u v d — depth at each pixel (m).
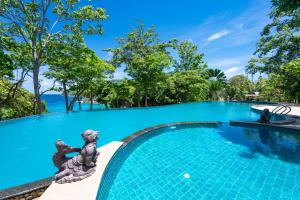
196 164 4.65
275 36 13.00
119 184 3.69
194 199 3.17
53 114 12.05
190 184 3.67
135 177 3.98
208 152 5.53
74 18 13.85
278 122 8.19
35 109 15.74
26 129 8.74
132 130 8.71
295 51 12.53
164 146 6.10
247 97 32.09
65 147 3.02
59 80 15.66
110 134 8.01
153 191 3.44
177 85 25.25
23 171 4.45
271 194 3.31
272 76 18.84
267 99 27.28
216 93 29.33
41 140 7.07
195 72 26.09
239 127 8.76
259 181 3.77
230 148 5.89
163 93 25.12
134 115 13.07
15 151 5.88
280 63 14.00
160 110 15.70
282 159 4.95
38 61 13.37
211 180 3.83
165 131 7.96
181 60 30.78
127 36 22.61
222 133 7.74
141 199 3.19
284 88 19.06
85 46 15.11
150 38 23.19
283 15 11.30
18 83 13.88
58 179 2.86
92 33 14.74
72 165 3.02
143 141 6.53
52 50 13.98
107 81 20.69
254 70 15.75
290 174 4.08
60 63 15.01
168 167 4.48
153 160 4.91
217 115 13.44
